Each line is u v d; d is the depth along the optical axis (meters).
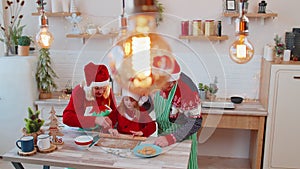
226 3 3.51
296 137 3.33
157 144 2.10
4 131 3.76
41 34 2.49
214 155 3.96
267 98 3.31
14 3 3.93
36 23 3.94
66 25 3.88
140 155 2.00
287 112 3.29
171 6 3.67
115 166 1.93
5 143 3.79
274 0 3.53
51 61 3.96
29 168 3.61
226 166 3.69
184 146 2.14
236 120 3.34
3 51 3.80
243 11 2.04
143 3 1.27
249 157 3.85
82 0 3.80
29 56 3.71
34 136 2.23
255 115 3.30
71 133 2.46
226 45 3.63
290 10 3.52
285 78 3.22
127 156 2.02
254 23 3.59
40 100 3.65
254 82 3.70
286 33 3.43
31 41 3.95
